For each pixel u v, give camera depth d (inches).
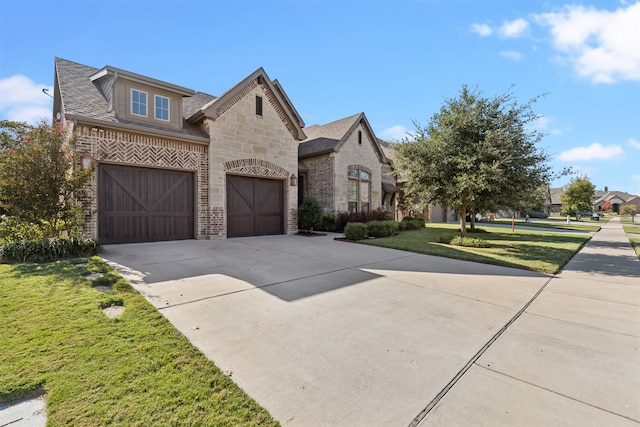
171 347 117.0
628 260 332.5
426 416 83.8
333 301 179.5
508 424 80.8
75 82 393.1
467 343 128.9
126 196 367.2
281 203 530.3
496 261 299.7
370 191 718.5
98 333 125.3
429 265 284.4
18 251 249.0
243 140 464.4
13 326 129.4
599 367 110.7
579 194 1368.1
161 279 213.9
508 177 396.5
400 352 120.0
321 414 83.8
